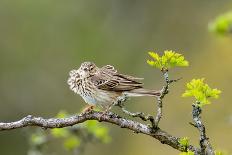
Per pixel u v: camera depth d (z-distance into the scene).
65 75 20.55
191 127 19.64
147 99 19.73
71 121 6.82
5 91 20.11
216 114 19.52
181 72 20.91
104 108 8.91
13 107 20.02
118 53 21.06
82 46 20.83
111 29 21.28
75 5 21.12
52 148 17.89
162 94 6.22
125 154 19.72
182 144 6.17
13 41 20.55
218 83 20.62
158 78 20.25
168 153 19.67
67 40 20.80
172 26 21.75
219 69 20.89
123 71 20.88
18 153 19.12
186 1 21.91
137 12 21.77
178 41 21.61
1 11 20.67
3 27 20.64
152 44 21.55
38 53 20.59
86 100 8.95
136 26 21.64
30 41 20.66
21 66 20.39
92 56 20.80
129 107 19.70
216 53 21.08
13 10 20.70
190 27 21.75
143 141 19.84
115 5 21.59
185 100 20.16
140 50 21.33
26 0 20.78
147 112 19.56
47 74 20.47
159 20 21.83
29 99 20.09
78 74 8.95
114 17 21.48
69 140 10.03
